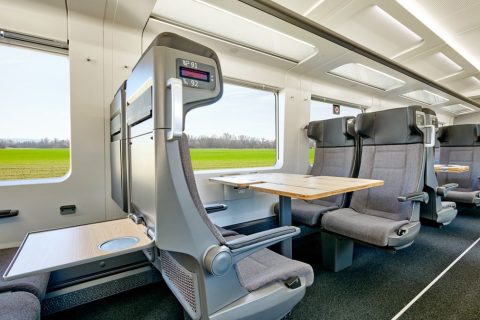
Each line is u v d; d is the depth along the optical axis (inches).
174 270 45.0
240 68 117.8
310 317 61.3
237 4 80.9
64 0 70.9
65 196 75.4
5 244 67.1
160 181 32.0
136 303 69.7
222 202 111.3
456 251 103.3
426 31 117.0
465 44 136.7
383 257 98.4
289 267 46.5
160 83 31.1
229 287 38.3
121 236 41.5
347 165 106.7
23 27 69.7
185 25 92.0
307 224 90.0
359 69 144.2
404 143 87.5
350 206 96.0
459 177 152.3
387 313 62.6
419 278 80.7
